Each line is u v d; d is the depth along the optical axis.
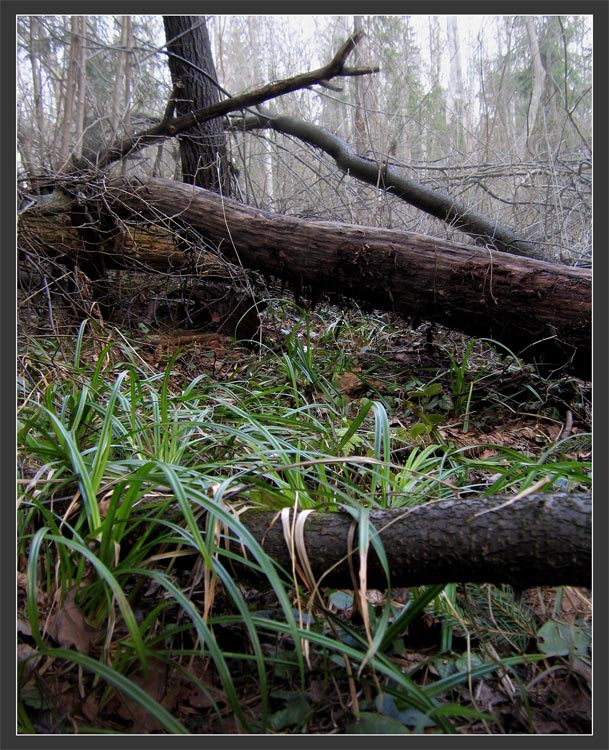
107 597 1.29
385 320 5.12
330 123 9.19
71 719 1.21
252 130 7.41
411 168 7.05
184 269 4.47
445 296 3.50
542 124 8.35
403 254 3.58
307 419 2.60
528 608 1.58
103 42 7.78
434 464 2.20
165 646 1.38
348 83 9.90
